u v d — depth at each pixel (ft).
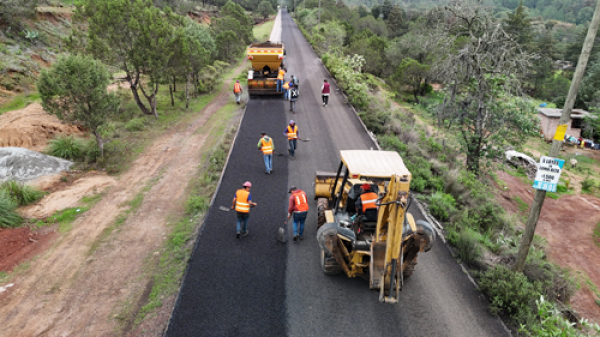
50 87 45.73
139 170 49.90
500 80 47.06
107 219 36.99
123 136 62.03
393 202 18.40
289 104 69.21
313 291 23.66
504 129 51.31
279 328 20.75
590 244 52.70
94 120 48.75
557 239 53.98
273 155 46.39
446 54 55.77
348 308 22.31
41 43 94.48
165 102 84.94
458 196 41.39
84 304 25.08
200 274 25.20
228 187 38.01
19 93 73.77
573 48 237.45
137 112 73.46
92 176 48.01
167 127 68.03
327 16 219.20
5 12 87.66
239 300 22.84
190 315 21.63
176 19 84.94
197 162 51.80
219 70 122.72
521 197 66.18
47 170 46.78
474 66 50.75
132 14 64.13
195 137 62.44
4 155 44.68
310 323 21.13
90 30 62.64
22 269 29.04
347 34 199.62
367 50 150.51
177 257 29.07
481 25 50.31
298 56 124.16
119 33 64.13
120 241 32.89
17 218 35.63
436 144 57.00
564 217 61.36
